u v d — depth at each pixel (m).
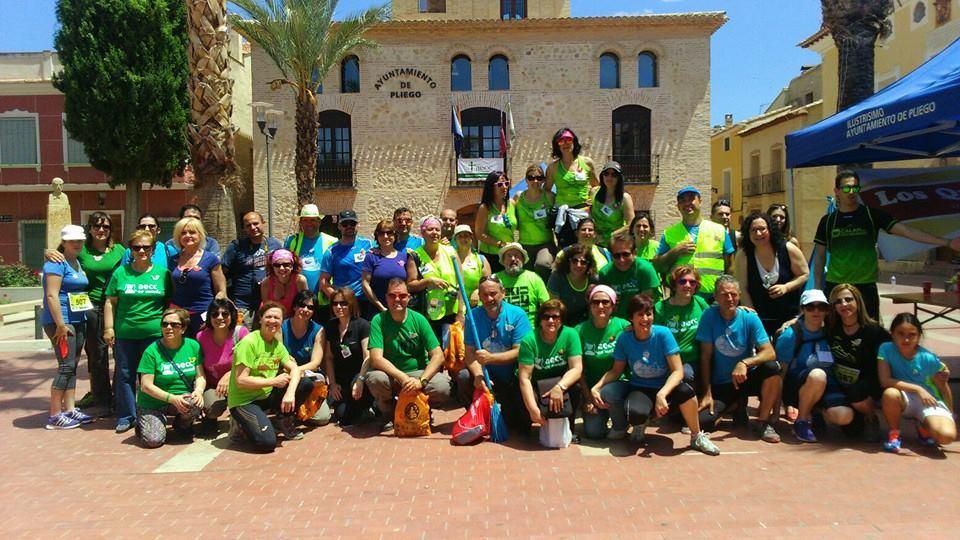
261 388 6.18
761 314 6.84
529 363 6.07
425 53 28.38
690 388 5.80
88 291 7.32
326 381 6.73
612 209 7.88
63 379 6.90
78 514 4.61
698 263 7.17
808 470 5.22
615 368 6.11
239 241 7.75
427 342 6.57
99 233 7.34
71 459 5.86
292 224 28.08
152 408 6.34
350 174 28.62
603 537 4.09
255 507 4.68
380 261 7.40
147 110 23.38
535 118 28.41
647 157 28.52
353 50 26.97
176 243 7.07
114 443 6.36
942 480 4.94
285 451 6.02
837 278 6.73
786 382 6.25
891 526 4.15
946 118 5.65
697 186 28.41
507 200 8.19
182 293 6.91
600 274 7.00
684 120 28.39
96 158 23.95
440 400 6.66
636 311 5.91
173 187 29.22
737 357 6.18
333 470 5.45
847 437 6.07
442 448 6.02
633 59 28.33
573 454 5.77
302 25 19.47
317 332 6.86
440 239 7.73
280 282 7.09
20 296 20.92
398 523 4.36
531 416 5.95
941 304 7.51
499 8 31.84
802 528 4.15
